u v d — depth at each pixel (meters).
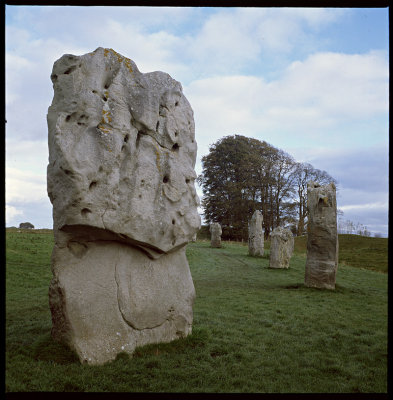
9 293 10.66
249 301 10.99
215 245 31.77
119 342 5.44
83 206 4.99
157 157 6.14
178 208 6.48
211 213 54.72
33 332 6.45
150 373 5.01
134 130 5.89
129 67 5.99
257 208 51.59
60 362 4.92
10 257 16.09
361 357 6.21
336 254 13.77
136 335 5.73
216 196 53.81
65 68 5.29
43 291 11.15
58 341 5.27
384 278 18.22
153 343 5.97
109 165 5.31
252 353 6.20
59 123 5.00
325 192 13.79
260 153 55.03
